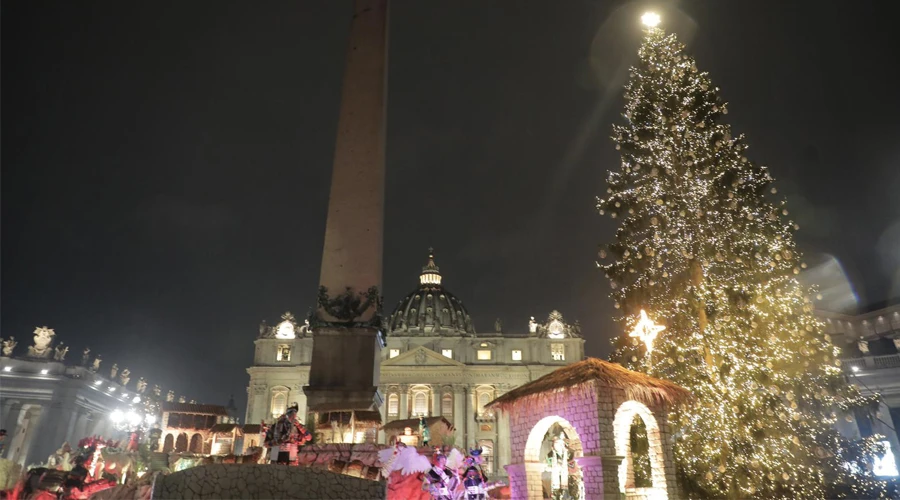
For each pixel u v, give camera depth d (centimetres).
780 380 1883
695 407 1816
